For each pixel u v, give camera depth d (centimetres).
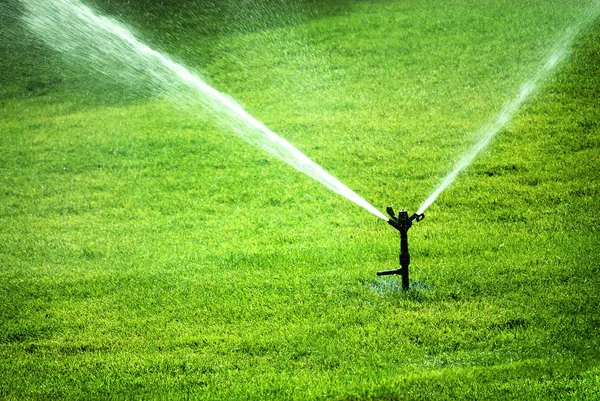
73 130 2158
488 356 813
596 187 1355
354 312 952
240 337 915
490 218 1282
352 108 2095
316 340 888
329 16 2995
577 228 1187
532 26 2512
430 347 849
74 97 2516
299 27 2911
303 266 1130
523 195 1369
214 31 2933
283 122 2055
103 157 1883
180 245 1284
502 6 2778
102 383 824
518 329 870
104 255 1262
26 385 831
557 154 1559
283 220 1375
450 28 2642
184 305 1025
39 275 1185
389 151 1725
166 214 1470
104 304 1049
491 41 2445
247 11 3084
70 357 897
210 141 1928
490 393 733
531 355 809
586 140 1605
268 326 938
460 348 844
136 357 881
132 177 1720
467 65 2281
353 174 1614
